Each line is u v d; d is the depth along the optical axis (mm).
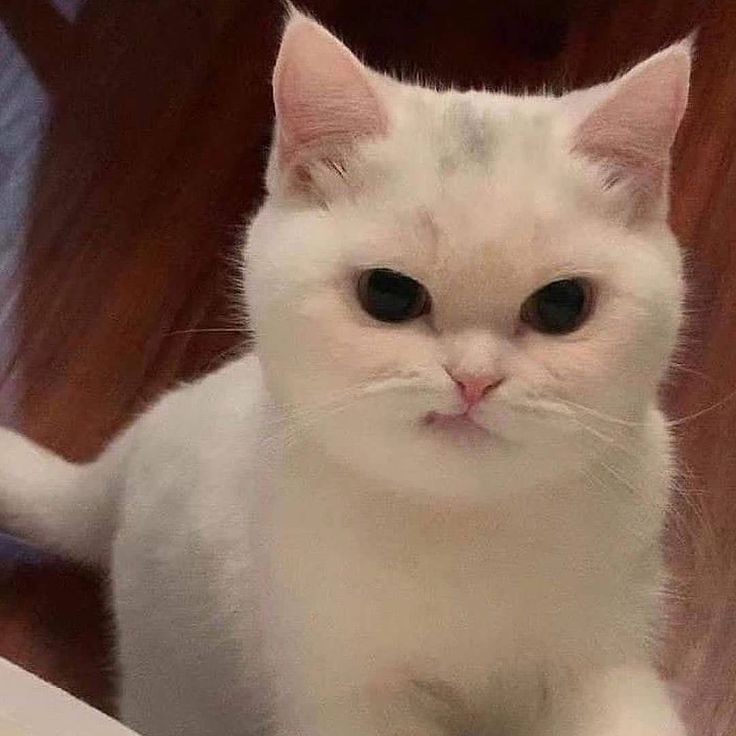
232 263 1286
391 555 784
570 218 720
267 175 810
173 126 1496
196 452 978
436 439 714
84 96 1513
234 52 1538
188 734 1045
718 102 1490
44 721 559
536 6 1485
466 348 697
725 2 1554
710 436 1293
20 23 1540
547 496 772
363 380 712
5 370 1365
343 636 817
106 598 1244
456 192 708
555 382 709
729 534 1248
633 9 1549
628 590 854
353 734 844
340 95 744
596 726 849
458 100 774
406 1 1562
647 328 736
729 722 1159
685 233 1417
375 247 714
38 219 1441
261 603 863
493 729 911
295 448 786
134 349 1376
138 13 1562
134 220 1442
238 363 1007
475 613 810
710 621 1207
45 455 1244
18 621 1252
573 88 1498
